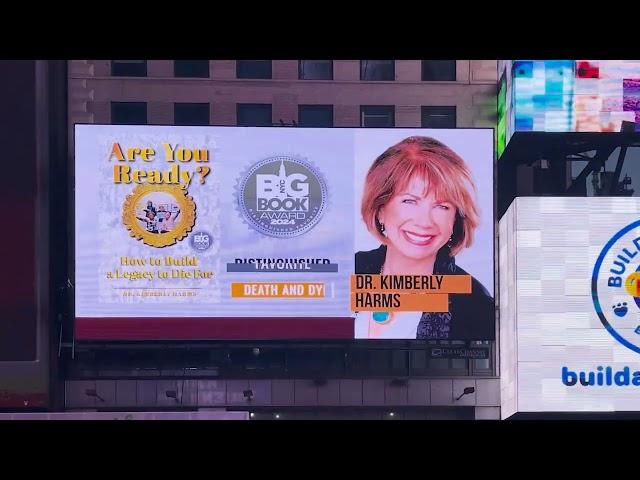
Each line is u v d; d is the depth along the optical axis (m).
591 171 70.19
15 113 67.25
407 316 66.88
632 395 65.44
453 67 71.12
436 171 67.25
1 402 66.25
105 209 67.06
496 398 69.00
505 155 69.88
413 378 68.56
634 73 65.62
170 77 70.44
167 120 70.25
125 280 66.94
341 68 70.81
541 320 65.50
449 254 66.94
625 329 65.75
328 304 67.00
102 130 67.31
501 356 69.12
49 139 67.56
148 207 67.25
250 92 70.62
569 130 65.12
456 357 67.50
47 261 66.94
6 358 66.56
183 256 67.19
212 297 67.06
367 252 67.12
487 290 66.94
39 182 67.12
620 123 65.25
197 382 68.06
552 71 65.50
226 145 67.56
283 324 66.94
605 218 66.25
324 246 67.25
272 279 67.06
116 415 51.50
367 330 66.88
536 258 65.88
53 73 68.38
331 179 67.44
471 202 67.06
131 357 68.38
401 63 70.94
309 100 70.62
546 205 66.12
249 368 68.56
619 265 66.06
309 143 67.62
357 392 68.44
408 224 67.00
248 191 67.44
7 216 67.00
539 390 65.19
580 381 65.31
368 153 67.56
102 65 70.12
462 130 67.38
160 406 67.81
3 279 66.81
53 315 67.12
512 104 65.62
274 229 67.38
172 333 66.81
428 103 70.69
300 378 68.31
